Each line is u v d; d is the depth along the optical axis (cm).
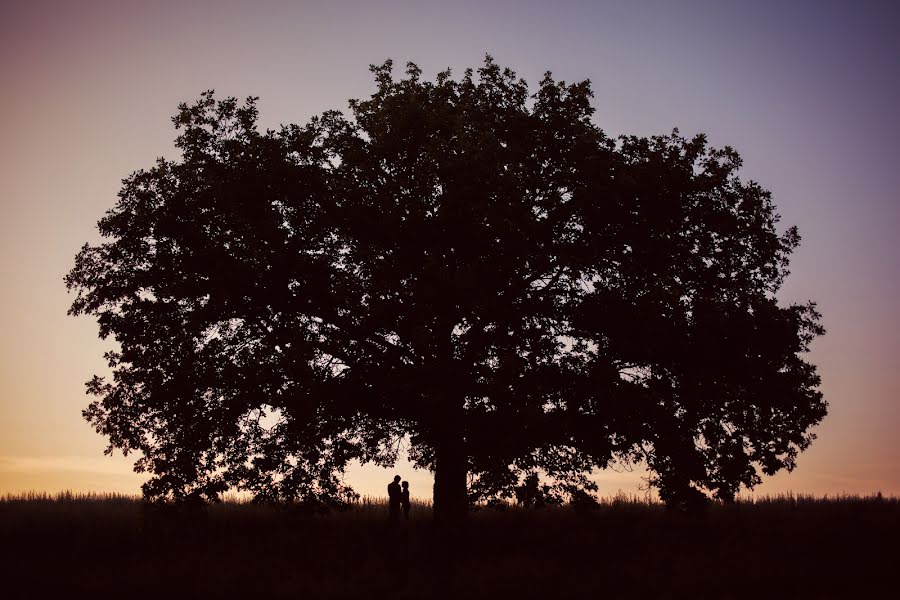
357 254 2469
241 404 2472
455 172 2377
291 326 2564
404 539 2553
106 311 2666
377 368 2438
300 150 2652
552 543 2517
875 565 2077
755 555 2194
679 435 2434
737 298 2619
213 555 2284
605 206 2458
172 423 2600
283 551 2375
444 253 2502
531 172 2516
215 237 2595
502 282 2434
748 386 2484
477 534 2658
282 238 2548
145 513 2531
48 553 2316
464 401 2348
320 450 2577
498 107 2677
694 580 1958
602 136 2606
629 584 1973
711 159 2678
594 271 2595
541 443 2344
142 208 2650
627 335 2375
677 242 2591
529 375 2330
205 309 2570
